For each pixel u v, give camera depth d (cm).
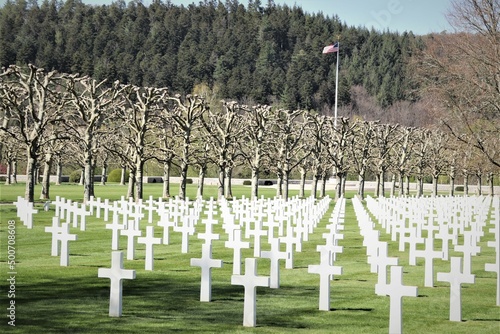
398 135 8675
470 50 4072
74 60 16575
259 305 1462
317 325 1290
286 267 2009
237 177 12362
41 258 2094
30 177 4475
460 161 7269
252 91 17938
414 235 2050
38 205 4603
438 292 1666
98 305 1416
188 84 19025
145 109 5609
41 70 4531
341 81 16550
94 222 3416
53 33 19988
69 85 5119
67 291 1570
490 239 2955
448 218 3375
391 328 1166
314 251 2422
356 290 1677
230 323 1282
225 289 1627
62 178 11506
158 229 3125
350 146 7694
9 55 15400
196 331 1215
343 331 1248
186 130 5931
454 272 1357
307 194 8744
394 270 1160
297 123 7925
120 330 1206
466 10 4094
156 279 1759
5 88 4578
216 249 2412
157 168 12062
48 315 1313
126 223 2959
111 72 16400
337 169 7144
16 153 7694
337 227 2431
